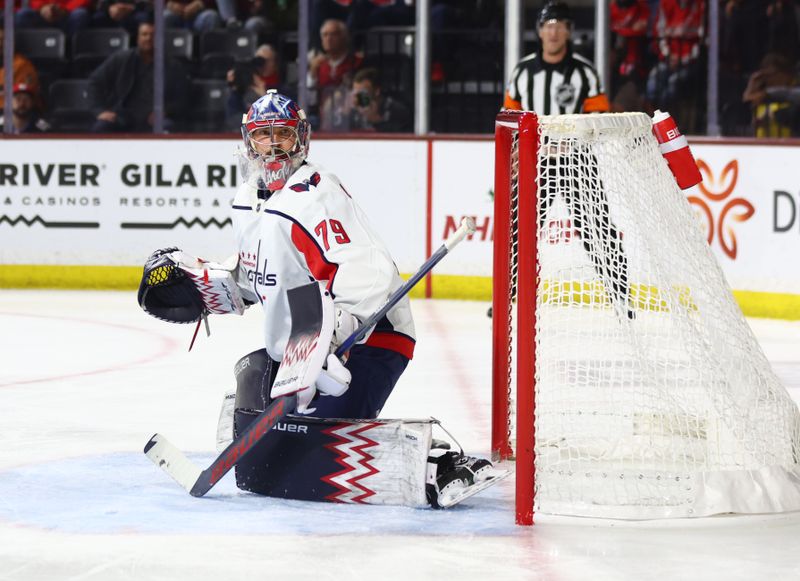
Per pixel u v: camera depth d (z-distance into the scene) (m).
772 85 29.86
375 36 32.19
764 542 10.01
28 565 9.27
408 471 10.96
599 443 11.60
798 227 26.33
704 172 27.55
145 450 11.79
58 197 31.47
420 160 30.05
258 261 11.72
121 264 31.44
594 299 11.59
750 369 11.43
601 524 10.44
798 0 29.55
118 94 32.75
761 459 10.95
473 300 29.80
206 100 32.78
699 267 11.62
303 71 31.56
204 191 31.02
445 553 9.59
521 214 10.42
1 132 32.56
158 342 22.69
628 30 30.88
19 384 18.16
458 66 32.47
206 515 10.74
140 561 9.37
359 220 11.42
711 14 29.06
